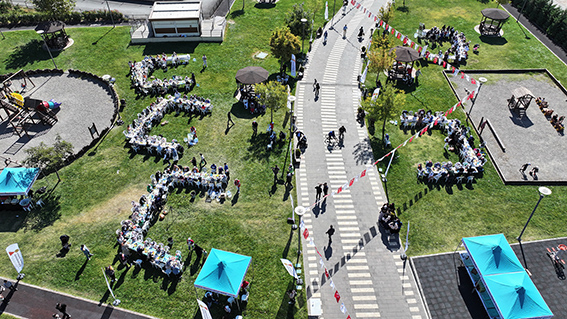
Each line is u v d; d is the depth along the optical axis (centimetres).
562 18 6022
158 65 5534
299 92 5181
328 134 4388
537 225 3522
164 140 4238
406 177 3981
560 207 3681
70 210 3666
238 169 4066
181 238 3409
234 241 3388
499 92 5122
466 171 3878
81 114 4772
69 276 3147
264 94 4403
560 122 4559
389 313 2903
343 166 4116
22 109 4609
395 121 4700
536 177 3956
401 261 3250
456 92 5138
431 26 6588
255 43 6122
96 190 3853
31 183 3606
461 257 3222
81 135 4488
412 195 3806
